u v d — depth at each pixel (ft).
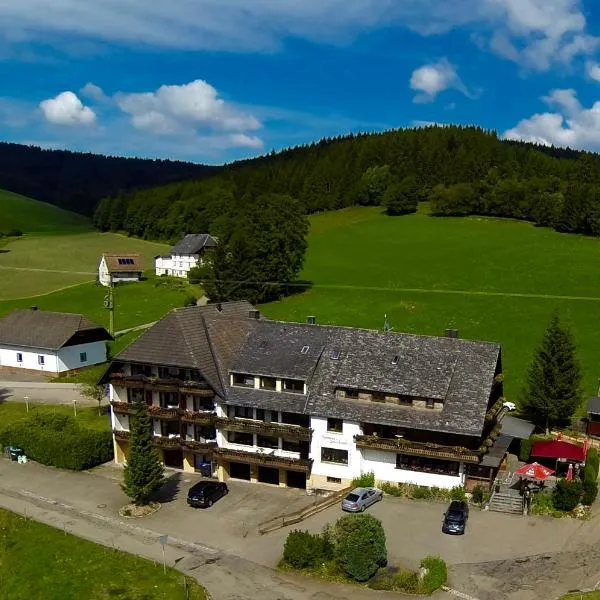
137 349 206.18
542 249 492.95
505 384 260.01
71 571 143.64
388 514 167.84
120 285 497.05
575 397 216.13
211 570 143.64
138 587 136.05
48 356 307.37
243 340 215.10
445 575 135.74
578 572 138.41
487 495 173.37
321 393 190.70
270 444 196.65
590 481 170.91
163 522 168.55
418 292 406.00
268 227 417.69
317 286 437.99
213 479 198.18
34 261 606.55
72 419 237.45
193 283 499.10
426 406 180.86
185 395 201.46
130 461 174.70
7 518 170.30
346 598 131.44
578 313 345.72
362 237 601.62
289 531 161.68
